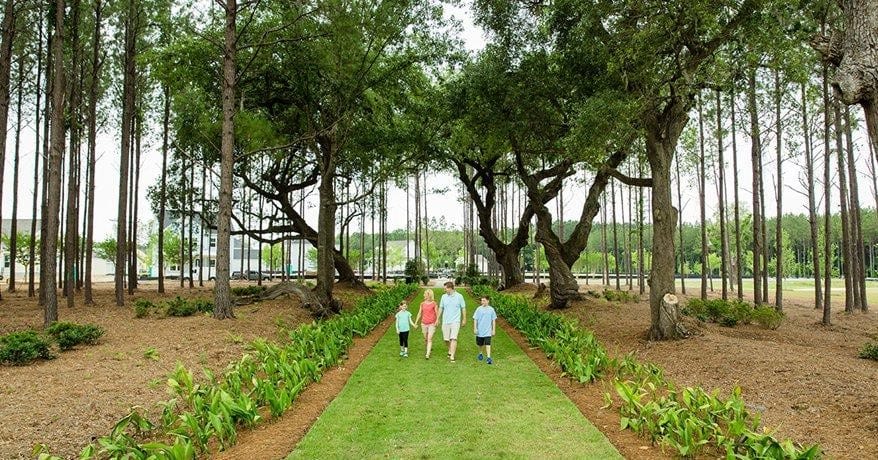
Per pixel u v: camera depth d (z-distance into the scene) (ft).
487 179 97.66
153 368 27.78
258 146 57.11
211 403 18.61
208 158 72.90
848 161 66.90
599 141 37.27
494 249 99.50
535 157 74.90
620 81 41.47
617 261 100.63
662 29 34.47
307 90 61.87
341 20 52.60
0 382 24.73
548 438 18.93
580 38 42.37
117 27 69.15
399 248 239.09
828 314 51.21
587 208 64.44
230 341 35.81
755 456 14.76
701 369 29.35
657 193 39.32
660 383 24.85
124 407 21.35
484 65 51.29
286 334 40.19
